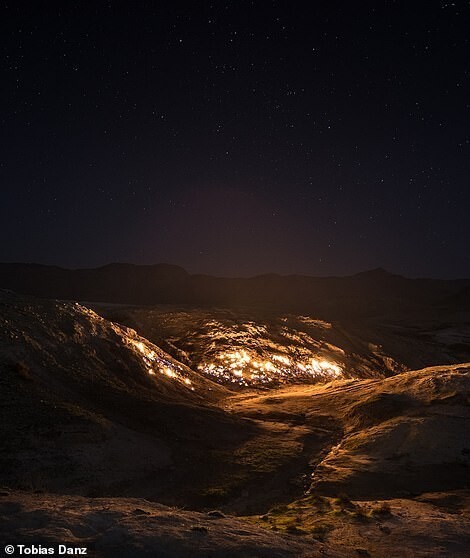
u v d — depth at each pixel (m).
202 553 8.27
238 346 42.44
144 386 27.78
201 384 33.25
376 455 21.23
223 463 19.78
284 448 22.25
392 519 12.67
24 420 18.69
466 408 24.72
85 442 18.38
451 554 10.17
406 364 52.19
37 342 25.94
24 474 15.52
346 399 29.25
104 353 28.98
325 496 17.00
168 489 16.95
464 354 63.69
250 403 30.22
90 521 9.15
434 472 19.53
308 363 43.31
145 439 20.69
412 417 24.30
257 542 9.14
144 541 8.38
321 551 9.55
